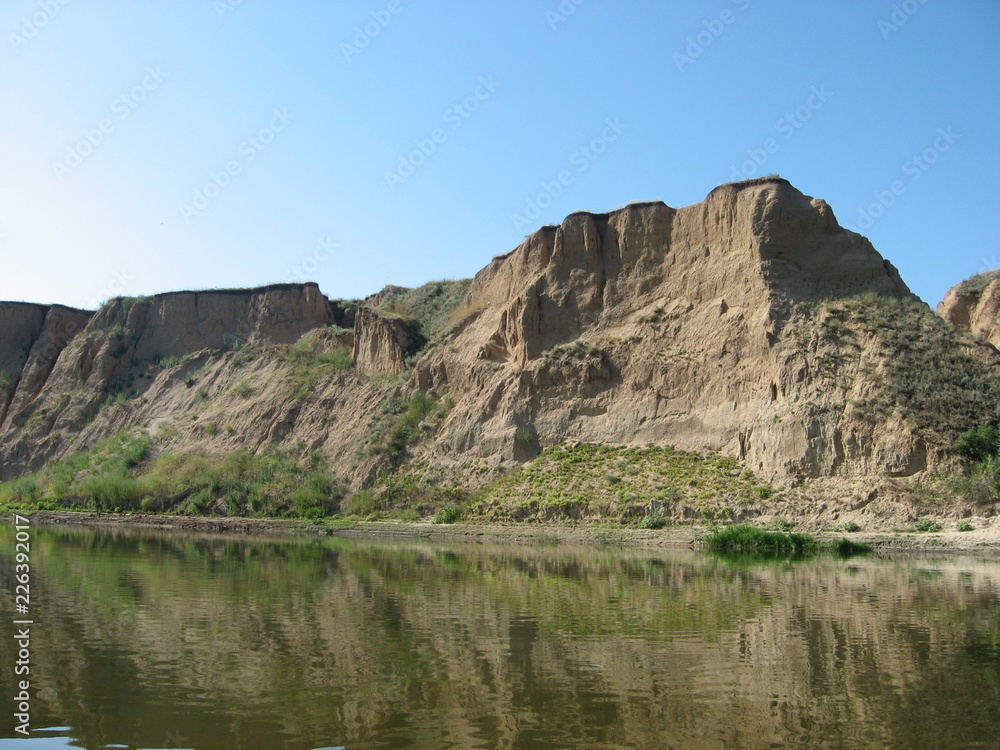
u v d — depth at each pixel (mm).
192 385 78750
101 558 32844
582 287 59281
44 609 20375
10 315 90562
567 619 18969
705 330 52812
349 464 60406
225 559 32656
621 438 51844
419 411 61062
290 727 11578
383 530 48750
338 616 19391
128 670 14453
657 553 35500
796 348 47469
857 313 48812
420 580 25875
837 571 28094
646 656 15438
